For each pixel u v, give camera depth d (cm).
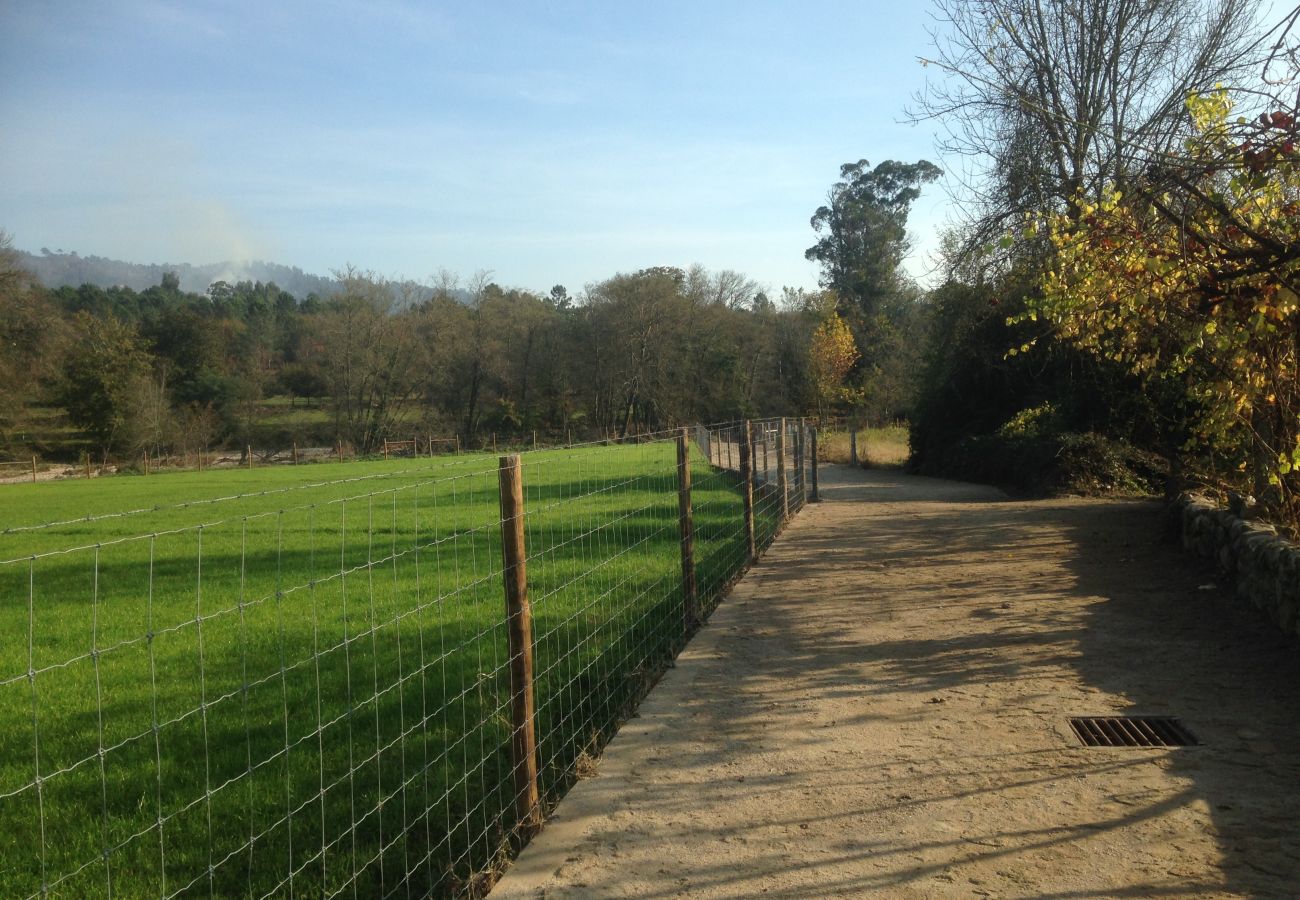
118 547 1733
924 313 4009
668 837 441
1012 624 823
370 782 522
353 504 2333
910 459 3341
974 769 506
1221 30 1683
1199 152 600
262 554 1525
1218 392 803
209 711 671
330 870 423
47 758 590
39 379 5447
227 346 7194
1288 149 534
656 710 625
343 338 6369
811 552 1260
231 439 6325
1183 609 852
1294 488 871
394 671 746
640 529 1441
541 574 1087
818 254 7788
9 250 5162
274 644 870
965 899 374
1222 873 387
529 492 2050
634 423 6825
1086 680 655
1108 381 2123
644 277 6706
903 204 7569
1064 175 1341
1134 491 2048
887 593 975
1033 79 1816
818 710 614
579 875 408
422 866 425
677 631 834
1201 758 510
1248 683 635
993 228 1488
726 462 2908
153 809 500
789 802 474
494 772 529
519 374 6812
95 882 418
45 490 3766
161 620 1035
